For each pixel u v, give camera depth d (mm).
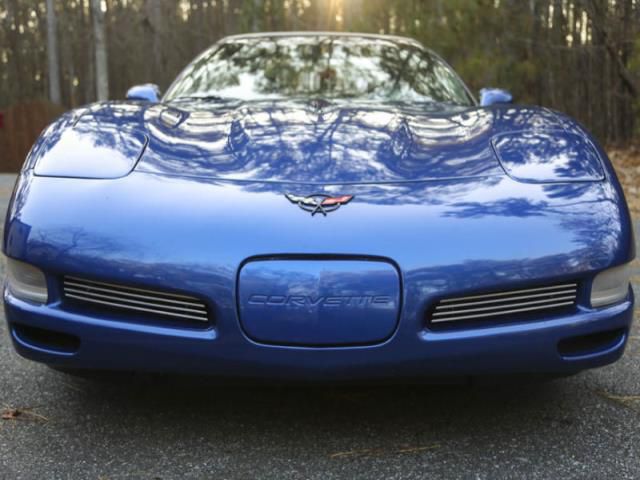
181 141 2027
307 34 3422
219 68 3082
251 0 12984
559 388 2145
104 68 13562
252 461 1678
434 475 1613
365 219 1664
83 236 1690
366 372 1632
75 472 1624
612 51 9883
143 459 1688
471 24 9875
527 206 1741
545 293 1691
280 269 1605
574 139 2074
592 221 1740
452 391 2104
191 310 1646
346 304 1598
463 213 1701
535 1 10086
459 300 1646
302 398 2045
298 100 2670
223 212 1687
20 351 1791
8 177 9570
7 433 1832
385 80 2959
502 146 2008
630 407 2006
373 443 1773
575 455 1711
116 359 1685
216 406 1996
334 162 1876
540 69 10516
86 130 2080
